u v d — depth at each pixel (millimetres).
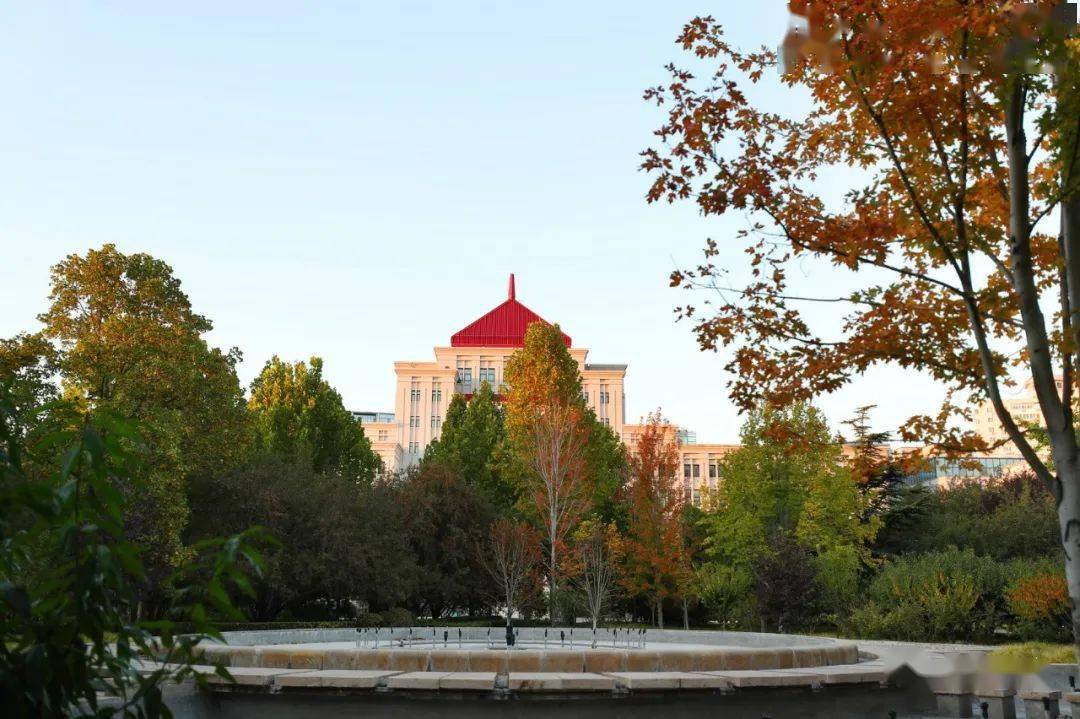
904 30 6945
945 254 7688
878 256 8195
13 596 3066
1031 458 7383
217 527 33344
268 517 34344
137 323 26078
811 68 8289
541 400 47062
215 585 3459
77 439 3562
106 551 3275
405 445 106000
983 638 25922
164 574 25719
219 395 28828
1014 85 7258
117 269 27406
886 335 8391
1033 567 27469
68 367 23828
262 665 13000
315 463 50281
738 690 11578
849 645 14766
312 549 36688
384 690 11141
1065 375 7352
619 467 48188
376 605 40969
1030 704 11930
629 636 26875
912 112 7668
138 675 3578
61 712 3230
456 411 57781
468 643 25516
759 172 8211
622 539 41969
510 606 35406
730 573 39375
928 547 42031
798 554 34250
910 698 12523
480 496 44844
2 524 3229
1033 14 6652
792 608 33094
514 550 38500
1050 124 7055
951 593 26750
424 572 40719
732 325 8789
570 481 41312
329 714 11188
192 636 3611
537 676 11328
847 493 38469
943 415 8773
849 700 12164
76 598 3209
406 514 41969
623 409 107688
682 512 42781
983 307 7742
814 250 8453
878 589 29750
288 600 36188
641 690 11180
